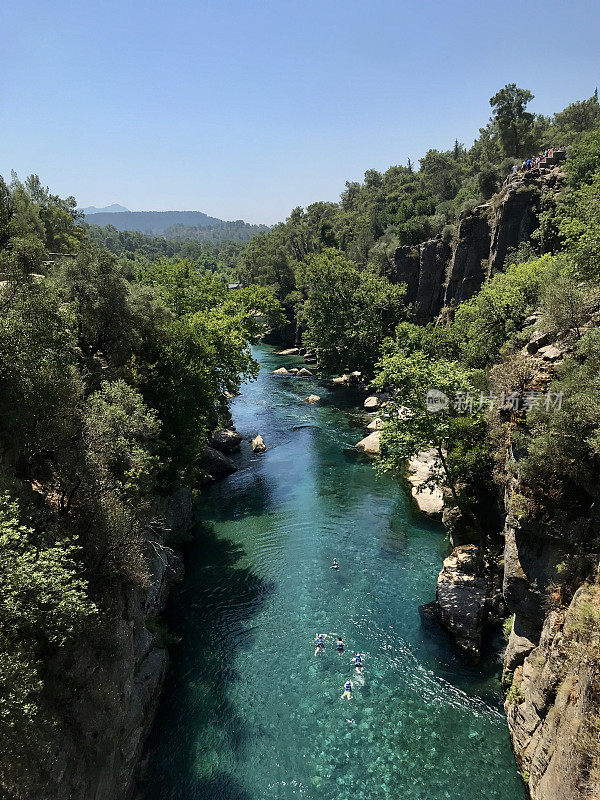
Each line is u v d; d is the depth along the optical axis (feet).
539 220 187.62
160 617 93.20
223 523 128.36
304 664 82.64
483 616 85.61
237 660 83.82
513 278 149.89
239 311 189.06
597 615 49.11
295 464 164.86
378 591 100.27
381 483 149.07
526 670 64.34
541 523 63.05
